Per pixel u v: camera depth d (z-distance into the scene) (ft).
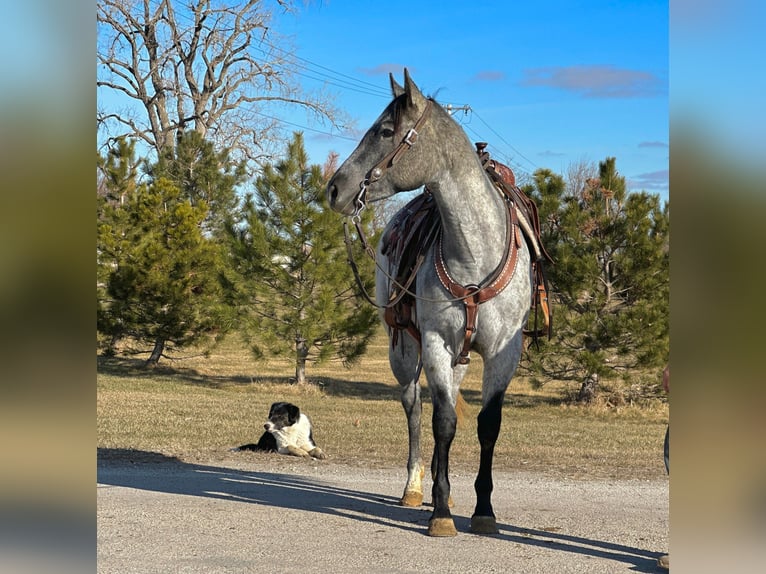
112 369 75.97
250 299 65.72
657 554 17.39
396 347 22.59
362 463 31.50
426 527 19.67
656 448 37.14
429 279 18.10
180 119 122.31
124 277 72.69
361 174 17.52
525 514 21.66
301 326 64.49
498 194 18.69
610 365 56.90
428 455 33.91
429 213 19.49
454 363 18.31
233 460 31.32
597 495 24.94
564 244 56.03
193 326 75.82
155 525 19.53
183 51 121.19
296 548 17.44
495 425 18.39
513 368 18.25
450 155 17.43
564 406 57.62
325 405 55.26
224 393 61.77
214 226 93.61
